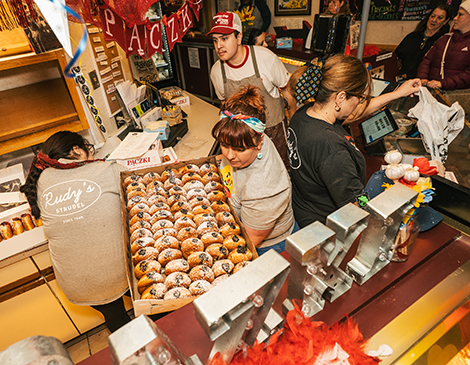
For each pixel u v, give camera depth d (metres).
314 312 0.73
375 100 1.57
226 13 2.14
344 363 0.61
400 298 0.77
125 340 0.43
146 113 2.48
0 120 1.80
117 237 1.45
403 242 0.80
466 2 2.45
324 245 0.63
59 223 1.34
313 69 1.11
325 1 4.21
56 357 0.44
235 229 1.45
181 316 0.75
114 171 1.48
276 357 0.60
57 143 1.41
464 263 0.85
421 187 0.77
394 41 3.87
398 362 0.65
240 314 0.50
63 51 1.76
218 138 1.11
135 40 1.55
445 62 2.66
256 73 2.31
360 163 1.18
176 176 1.82
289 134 1.31
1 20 1.49
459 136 1.47
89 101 2.03
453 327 0.71
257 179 1.19
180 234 1.44
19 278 1.62
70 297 1.49
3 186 1.78
